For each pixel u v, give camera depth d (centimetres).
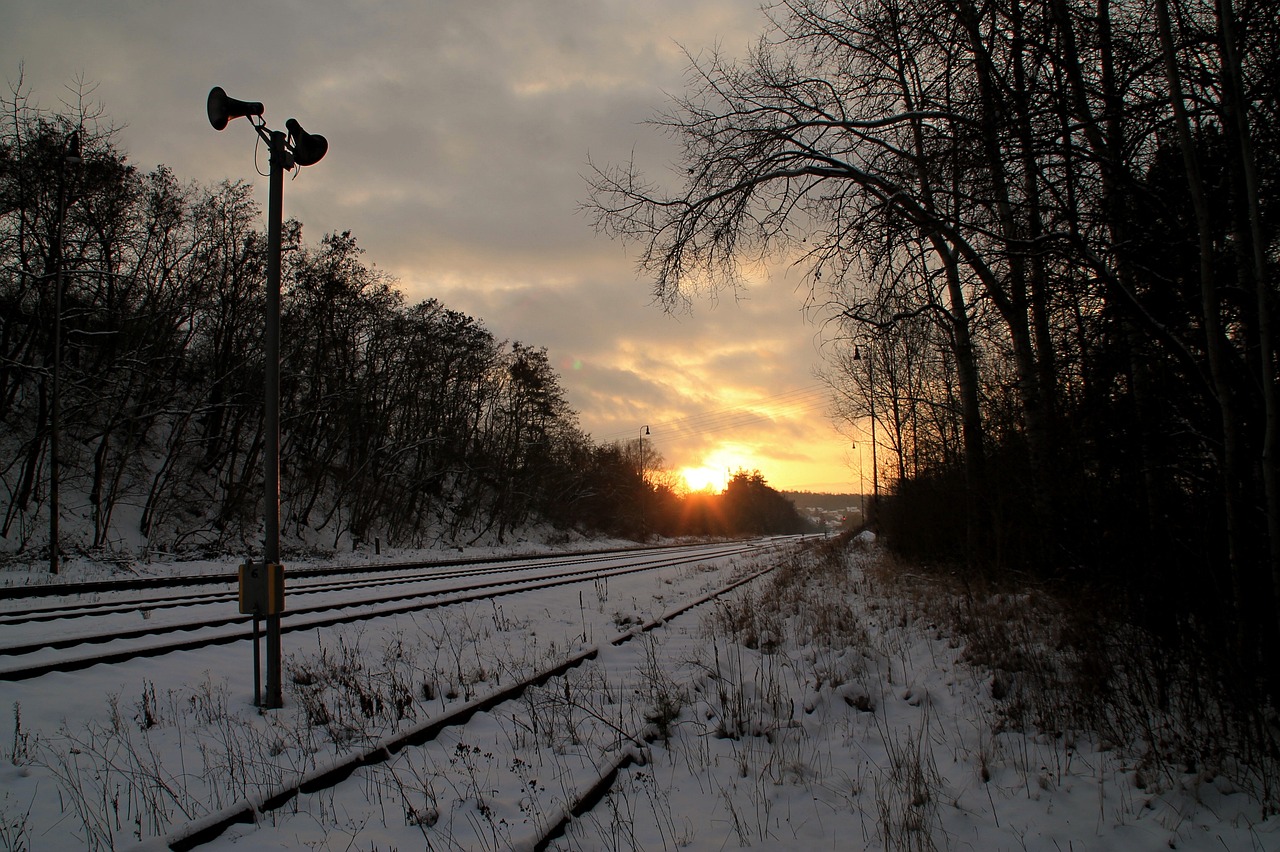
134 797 468
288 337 3606
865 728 620
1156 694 577
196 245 3155
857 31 1137
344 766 507
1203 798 444
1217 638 515
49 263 2633
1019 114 702
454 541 5056
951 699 679
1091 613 674
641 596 1697
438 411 4797
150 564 2361
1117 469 704
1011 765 521
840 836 429
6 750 540
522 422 5875
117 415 2842
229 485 3356
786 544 4791
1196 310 614
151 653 861
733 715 635
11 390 2919
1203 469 595
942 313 1182
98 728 610
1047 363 891
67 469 3020
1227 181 584
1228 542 534
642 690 748
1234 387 575
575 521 7162
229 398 3291
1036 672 669
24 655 819
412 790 482
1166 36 555
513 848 390
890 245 967
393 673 793
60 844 397
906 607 1143
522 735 605
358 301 4006
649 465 8894
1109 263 671
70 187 2550
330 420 4128
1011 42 732
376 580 1848
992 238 714
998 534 1225
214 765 525
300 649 955
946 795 481
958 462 1708
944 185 852
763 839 422
